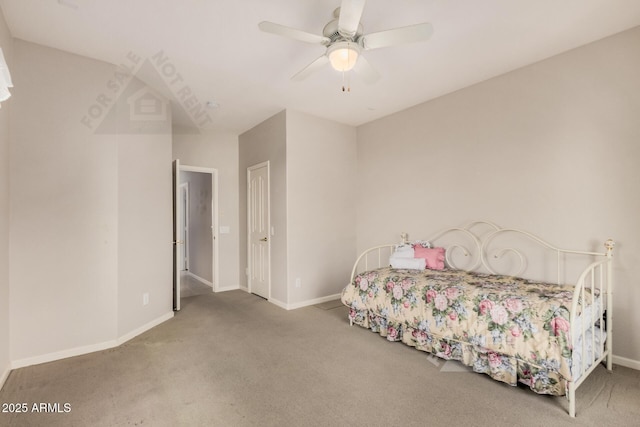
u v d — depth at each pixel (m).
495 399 2.07
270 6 2.14
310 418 1.88
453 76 3.20
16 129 2.47
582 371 2.01
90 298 2.78
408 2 2.12
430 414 1.92
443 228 3.68
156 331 3.29
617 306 2.50
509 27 2.39
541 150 2.89
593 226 2.61
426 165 3.86
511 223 3.10
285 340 3.05
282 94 3.63
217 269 5.11
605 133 2.55
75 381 2.29
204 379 2.32
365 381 2.30
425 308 2.67
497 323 2.23
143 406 2.00
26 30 2.40
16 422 1.84
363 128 4.71
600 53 2.56
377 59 2.86
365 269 4.65
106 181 2.87
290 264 4.10
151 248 3.39
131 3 2.10
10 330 2.45
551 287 2.51
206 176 5.54
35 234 2.54
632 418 1.85
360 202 4.75
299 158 4.19
